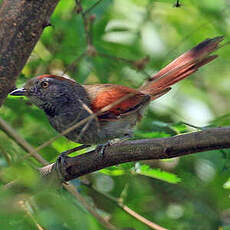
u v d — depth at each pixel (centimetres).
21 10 755
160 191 1270
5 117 1193
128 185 1178
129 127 1068
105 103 1027
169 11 1494
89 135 1017
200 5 1495
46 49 1288
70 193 1025
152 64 1398
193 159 1194
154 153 786
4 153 984
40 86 1052
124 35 1386
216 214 1254
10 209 712
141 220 1075
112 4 1347
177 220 1245
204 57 1102
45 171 882
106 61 1281
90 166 847
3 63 760
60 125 1055
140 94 1062
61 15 1306
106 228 1029
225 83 1598
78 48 1270
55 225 842
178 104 1495
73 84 1062
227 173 1159
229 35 1506
